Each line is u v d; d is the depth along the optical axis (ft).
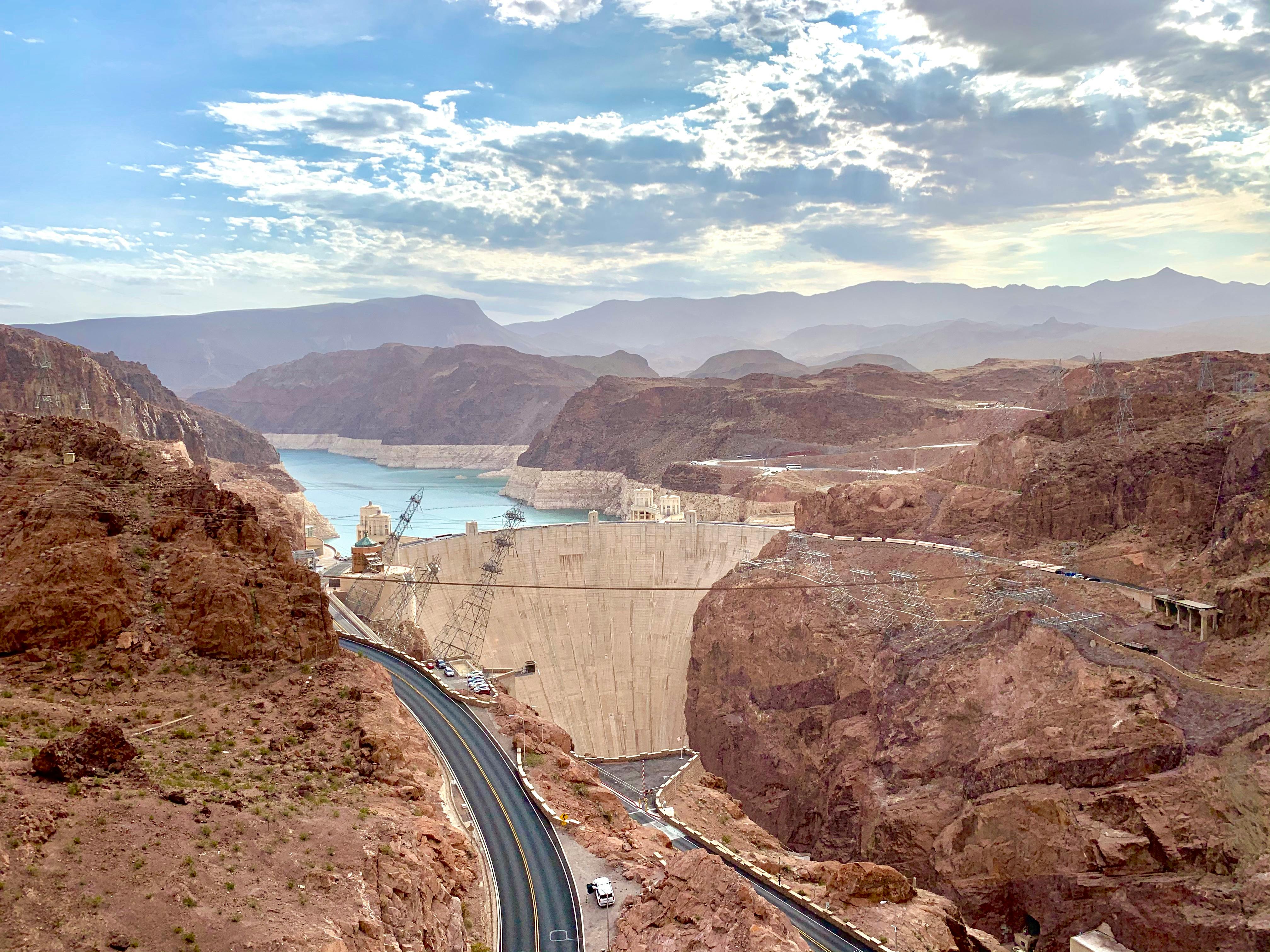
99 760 187.73
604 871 262.47
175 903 151.23
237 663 270.46
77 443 305.32
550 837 280.92
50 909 137.90
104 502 281.74
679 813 401.70
